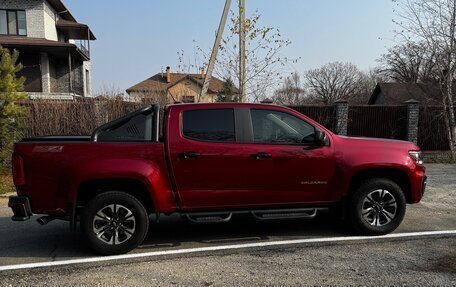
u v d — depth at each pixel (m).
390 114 16.83
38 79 28.19
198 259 4.89
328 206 5.73
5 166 11.79
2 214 7.45
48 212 4.95
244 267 4.59
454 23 16.41
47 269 4.61
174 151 5.18
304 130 5.69
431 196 8.77
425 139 16.92
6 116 11.55
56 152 4.93
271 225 6.43
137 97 14.87
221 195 5.34
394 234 5.79
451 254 4.96
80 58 32.22
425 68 18.19
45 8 28.33
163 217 7.00
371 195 5.73
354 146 5.73
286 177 5.49
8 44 25.28
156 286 4.09
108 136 5.19
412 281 4.14
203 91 12.45
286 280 4.20
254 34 13.61
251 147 5.40
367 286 4.04
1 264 4.77
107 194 5.01
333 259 4.82
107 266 4.70
